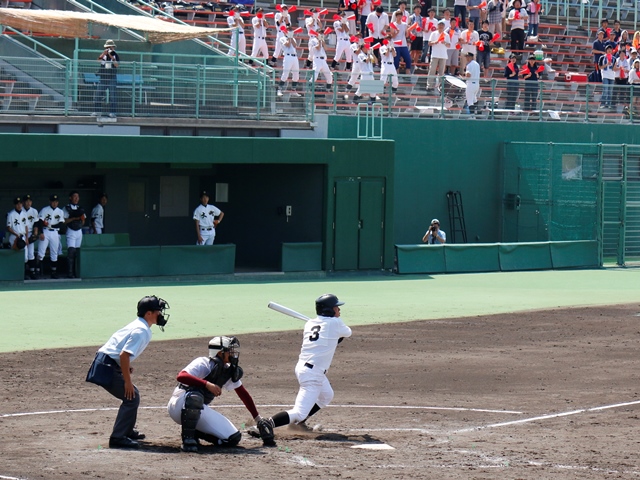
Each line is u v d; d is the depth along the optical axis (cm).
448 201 6569
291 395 2570
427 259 5791
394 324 3850
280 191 5781
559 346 3391
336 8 8306
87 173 5609
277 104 5856
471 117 6669
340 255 5569
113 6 6806
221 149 5225
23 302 4241
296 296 4631
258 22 6800
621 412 2403
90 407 2403
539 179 6575
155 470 1742
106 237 5222
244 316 3984
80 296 4466
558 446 2028
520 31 8069
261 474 1728
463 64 7150
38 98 5169
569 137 6950
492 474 1762
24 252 4806
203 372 1962
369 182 5622
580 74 8019
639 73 7438
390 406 2455
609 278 5694
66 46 6188
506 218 6756
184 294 4628
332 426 2233
